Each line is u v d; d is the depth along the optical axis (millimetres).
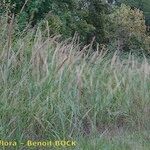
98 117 7570
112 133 7387
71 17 14211
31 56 6715
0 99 5781
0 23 7102
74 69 7453
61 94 6633
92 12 16531
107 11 17516
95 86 7758
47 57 7078
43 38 7777
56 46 7945
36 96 6160
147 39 21062
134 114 8086
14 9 11469
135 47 19391
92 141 6582
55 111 6336
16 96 5945
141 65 9148
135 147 6715
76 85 7043
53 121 6301
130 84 8469
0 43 6734
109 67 8648
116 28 19125
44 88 6359
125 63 9352
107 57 9094
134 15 22359
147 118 8070
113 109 7953
